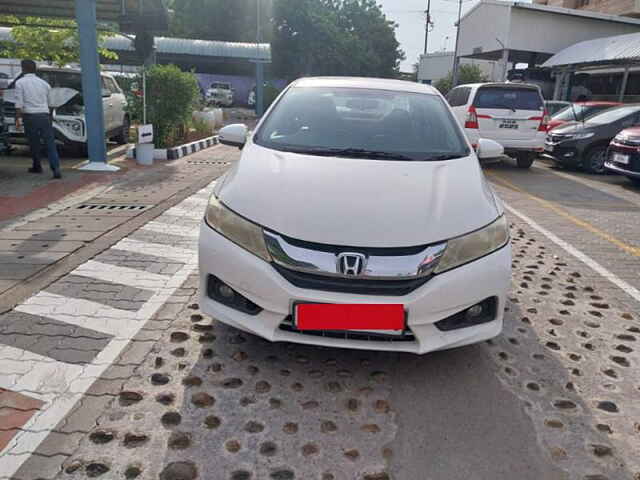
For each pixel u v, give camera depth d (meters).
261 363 3.07
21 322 3.39
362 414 2.66
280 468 2.27
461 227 2.81
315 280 2.68
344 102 4.16
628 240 6.03
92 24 8.41
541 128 11.00
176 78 11.22
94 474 2.18
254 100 33.97
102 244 4.96
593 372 3.13
